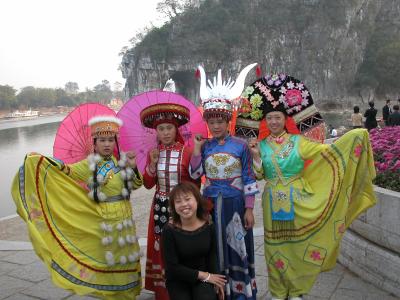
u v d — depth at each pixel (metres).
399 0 95.12
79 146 3.97
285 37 90.75
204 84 3.52
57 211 3.49
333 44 88.88
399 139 5.66
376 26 95.69
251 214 3.39
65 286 3.33
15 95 123.19
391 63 89.44
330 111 88.50
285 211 3.46
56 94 134.25
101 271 3.55
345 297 3.83
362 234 4.29
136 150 4.13
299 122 3.64
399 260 3.74
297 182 3.50
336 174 3.45
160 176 3.69
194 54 87.88
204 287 2.90
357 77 91.38
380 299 3.76
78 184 3.62
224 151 3.41
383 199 3.94
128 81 100.00
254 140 3.47
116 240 3.58
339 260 4.61
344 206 3.41
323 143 3.62
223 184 3.41
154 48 90.31
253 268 3.52
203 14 91.81
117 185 3.63
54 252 3.41
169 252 2.97
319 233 3.46
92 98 134.00
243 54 88.56
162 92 4.08
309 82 89.88
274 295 3.58
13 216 7.71
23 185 3.39
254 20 91.00
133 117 4.09
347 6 88.19
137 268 3.73
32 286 4.35
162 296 3.69
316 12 89.88
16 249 5.53
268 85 3.58
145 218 7.34
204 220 3.05
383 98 92.38
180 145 3.74
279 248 3.54
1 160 29.62
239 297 3.46
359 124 16.45
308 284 3.50
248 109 3.68
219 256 3.38
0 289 4.29
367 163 3.39
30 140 48.12
